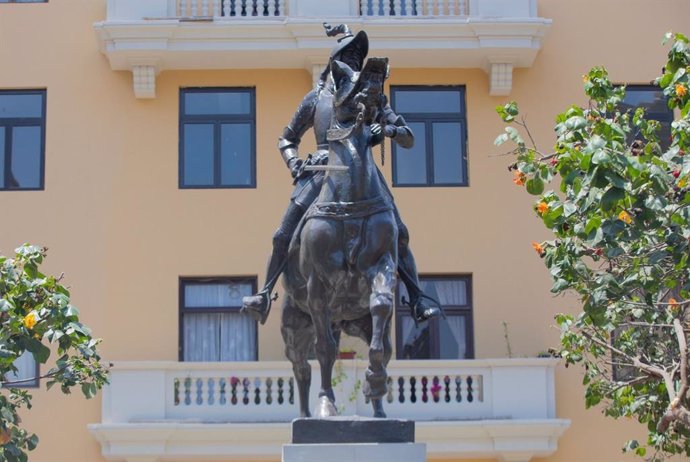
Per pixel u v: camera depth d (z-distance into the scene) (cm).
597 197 1328
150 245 2731
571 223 1447
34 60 2788
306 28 2695
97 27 2700
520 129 2784
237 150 2777
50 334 1614
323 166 1296
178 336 2703
